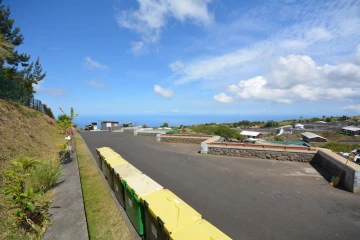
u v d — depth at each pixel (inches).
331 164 305.1
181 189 253.1
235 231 163.8
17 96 549.3
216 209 200.4
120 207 199.0
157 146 577.6
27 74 733.3
